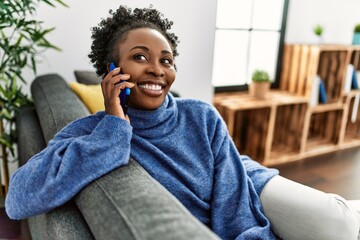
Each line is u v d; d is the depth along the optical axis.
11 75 1.66
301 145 2.71
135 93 0.82
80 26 1.83
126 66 0.80
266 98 2.55
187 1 2.04
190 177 0.88
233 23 2.64
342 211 0.89
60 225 0.62
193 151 0.93
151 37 0.81
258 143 2.61
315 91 2.63
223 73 2.74
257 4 2.68
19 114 1.37
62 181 0.62
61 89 1.25
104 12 1.86
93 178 0.62
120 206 0.51
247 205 0.92
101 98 1.27
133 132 0.87
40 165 0.66
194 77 2.22
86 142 0.66
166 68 0.83
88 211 0.57
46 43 1.58
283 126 2.86
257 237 0.85
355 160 2.72
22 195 0.64
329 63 2.85
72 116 0.98
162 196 0.54
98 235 0.52
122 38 0.83
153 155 0.86
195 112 0.97
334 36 3.06
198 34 2.14
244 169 0.98
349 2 3.04
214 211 0.90
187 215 0.50
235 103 2.38
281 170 2.49
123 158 0.66
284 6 2.74
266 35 2.80
